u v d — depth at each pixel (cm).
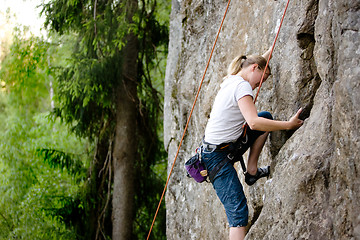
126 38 1020
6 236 1131
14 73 1110
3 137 1170
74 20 966
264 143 393
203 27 648
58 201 1083
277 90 412
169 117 722
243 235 362
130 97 1040
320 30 349
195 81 642
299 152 338
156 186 1112
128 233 1050
